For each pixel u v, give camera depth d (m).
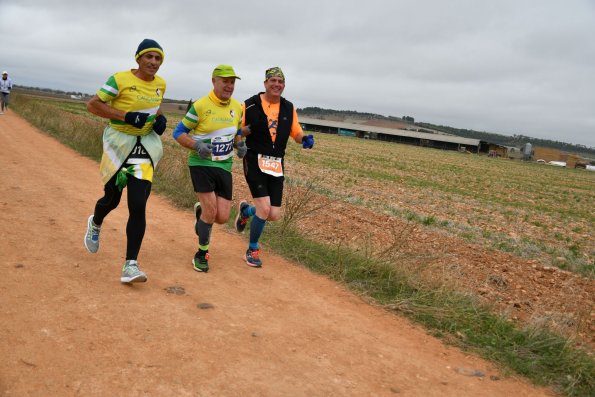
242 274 5.02
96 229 4.58
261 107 5.09
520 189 26.86
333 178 19.14
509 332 4.27
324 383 3.12
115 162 4.20
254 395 2.86
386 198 14.99
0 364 2.79
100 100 4.03
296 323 3.99
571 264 8.62
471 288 6.03
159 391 2.75
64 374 2.79
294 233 6.53
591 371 3.66
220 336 3.53
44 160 10.79
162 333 3.44
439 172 31.81
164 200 8.30
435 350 3.86
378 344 3.82
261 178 5.17
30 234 5.24
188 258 5.29
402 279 5.19
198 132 4.77
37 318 3.39
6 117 22.92
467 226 11.45
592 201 25.03
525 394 3.36
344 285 5.10
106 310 3.66
